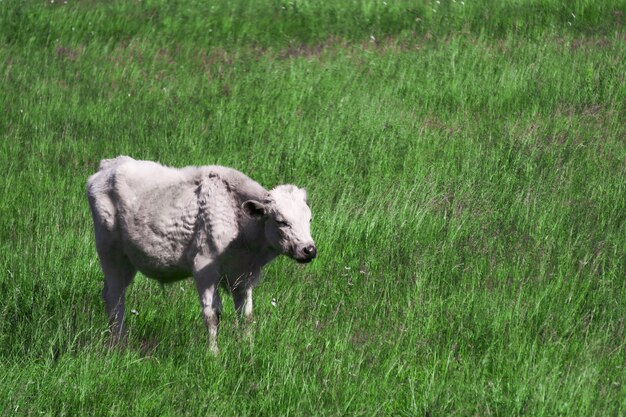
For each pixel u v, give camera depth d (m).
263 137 33.94
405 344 19.06
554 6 50.41
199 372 18.20
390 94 39.50
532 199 26.92
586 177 29.19
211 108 37.94
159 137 34.41
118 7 53.34
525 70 41.16
